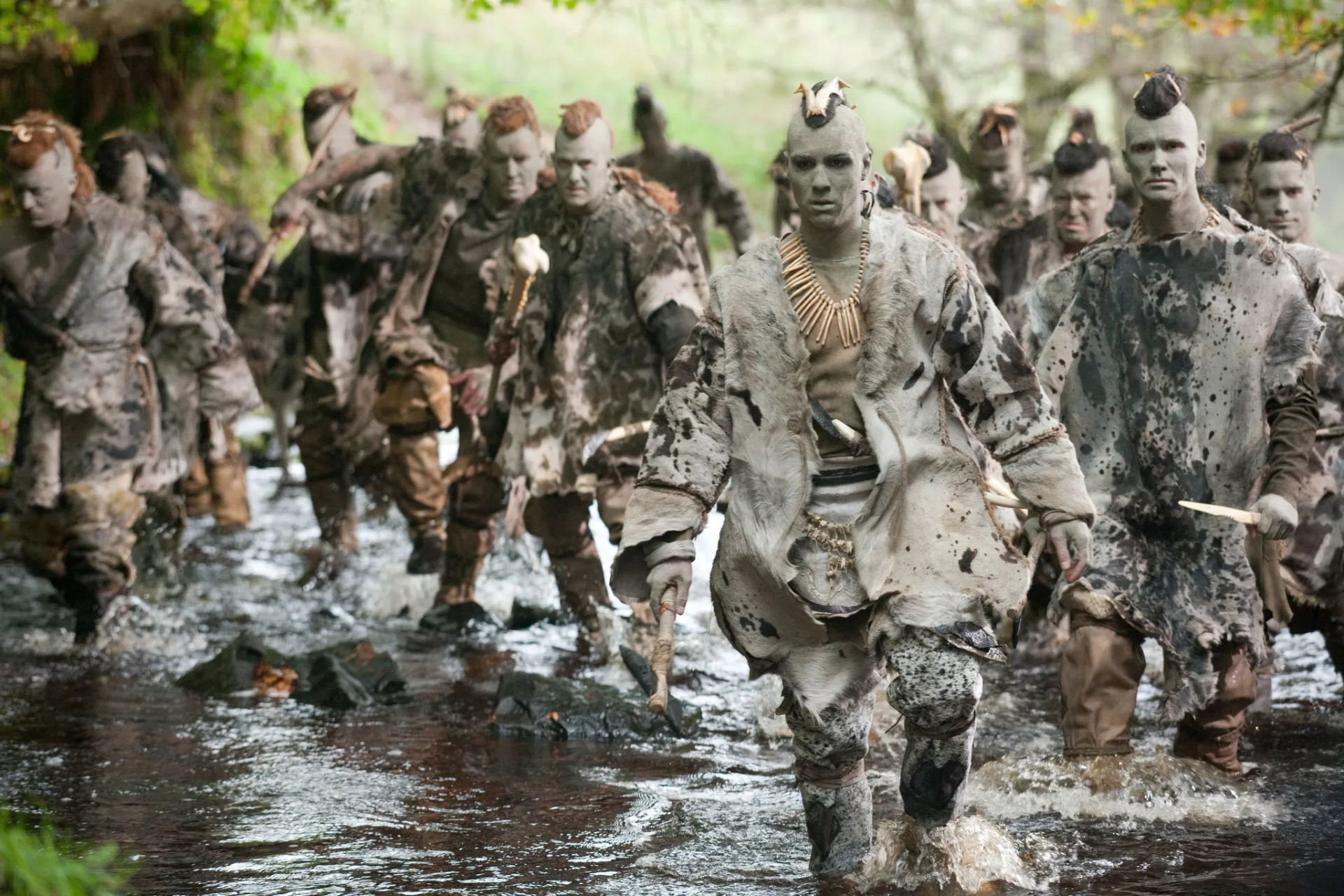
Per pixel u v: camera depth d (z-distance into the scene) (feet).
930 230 37.76
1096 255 47.80
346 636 72.79
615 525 65.26
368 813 45.68
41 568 69.82
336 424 91.91
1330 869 40.06
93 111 141.49
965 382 36.94
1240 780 47.96
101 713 58.44
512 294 63.26
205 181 148.05
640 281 64.90
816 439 37.04
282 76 167.73
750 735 55.52
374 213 84.69
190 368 70.85
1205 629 46.09
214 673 62.80
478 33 240.12
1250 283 45.91
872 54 212.43
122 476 68.33
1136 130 46.26
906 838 39.63
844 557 37.04
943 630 36.27
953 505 36.94
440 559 80.74
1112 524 46.88
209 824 44.70
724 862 41.06
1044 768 46.96
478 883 39.58
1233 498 46.26
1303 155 59.57
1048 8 145.38
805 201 36.37
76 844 42.78
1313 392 45.21
